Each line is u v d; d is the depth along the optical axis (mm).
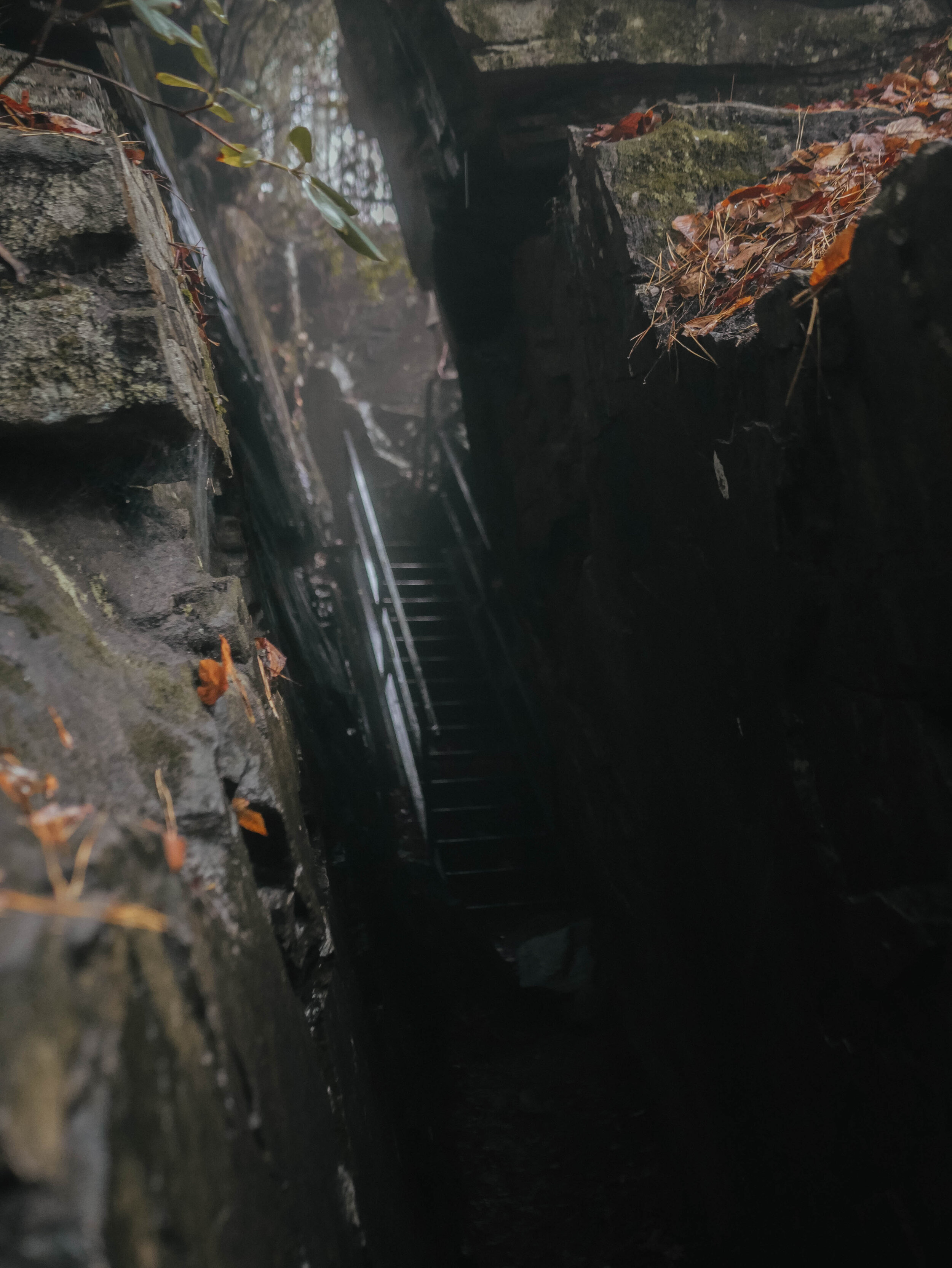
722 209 3303
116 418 1762
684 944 3875
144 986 855
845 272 2127
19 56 2354
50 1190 572
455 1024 5059
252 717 1864
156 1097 800
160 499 2066
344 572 8539
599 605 4621
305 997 1860
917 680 2117
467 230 5535
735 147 3717
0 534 1689
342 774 4914
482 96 4461
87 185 1791
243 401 6359
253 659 2129
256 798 1676
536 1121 4441
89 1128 646
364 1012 3219
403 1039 4086
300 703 4043
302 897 1828
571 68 4324
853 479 2234
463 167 5012
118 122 3523
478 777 6977
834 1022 2604
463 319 6117
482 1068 4812
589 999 5121
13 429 1745
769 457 2576
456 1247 3508
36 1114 590
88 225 1772
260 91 10258
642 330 3465
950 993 2068
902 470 2037
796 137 3773
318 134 10797
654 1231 3814
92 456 1900
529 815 6801
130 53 5094
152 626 1837
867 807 2379
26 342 1741
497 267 5711
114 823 1007
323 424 12078
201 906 1181
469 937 5520
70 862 855
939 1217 2125
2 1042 586
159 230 2258
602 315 3941
